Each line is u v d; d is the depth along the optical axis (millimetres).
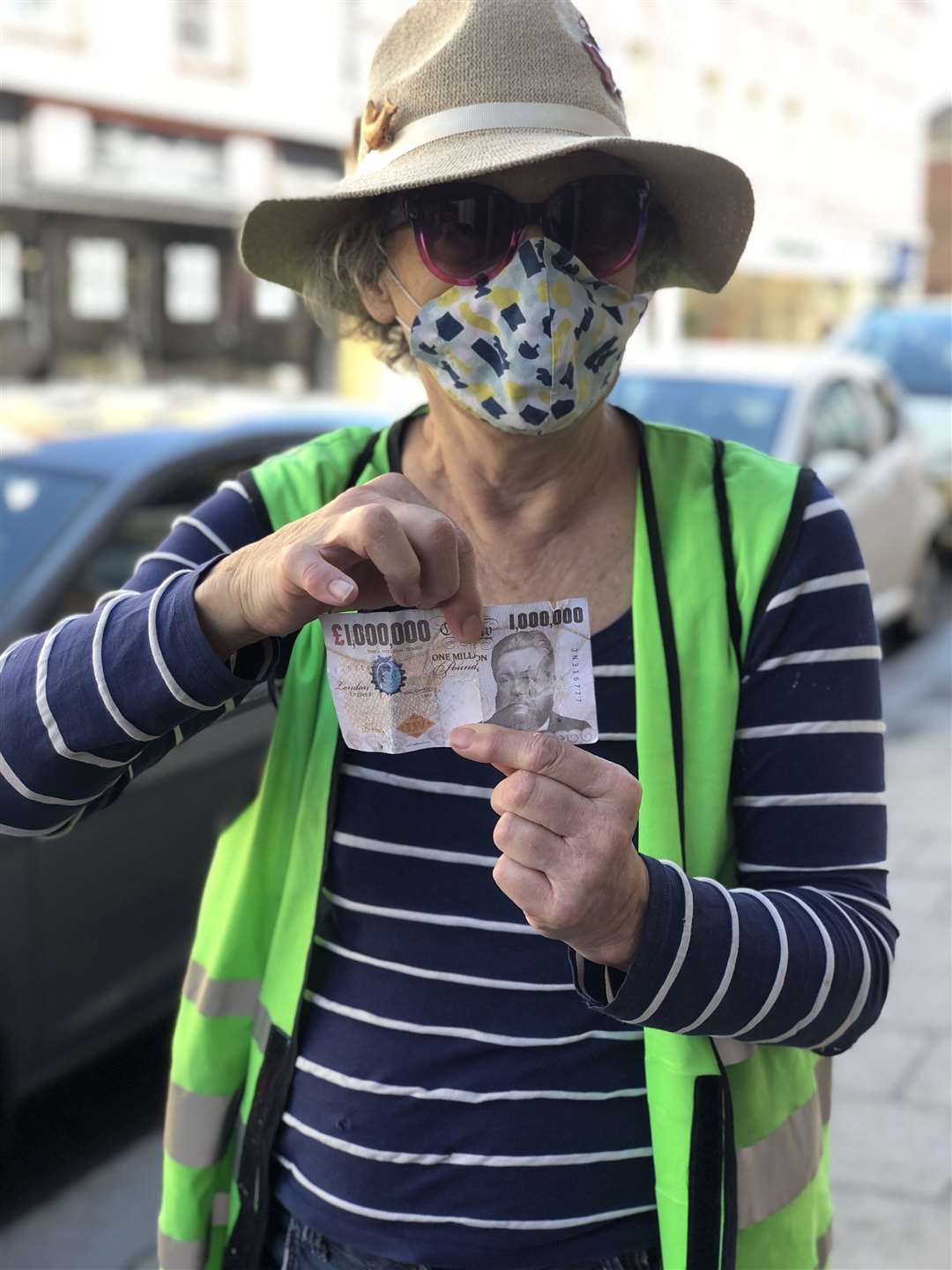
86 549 3020
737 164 1195
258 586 1004
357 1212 1172
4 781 1074
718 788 1128
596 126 1178
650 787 1124
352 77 17422
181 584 1058
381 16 17688
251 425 3662
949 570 9164
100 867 2742
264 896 1232
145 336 15961
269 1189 1234
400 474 1171
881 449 6539
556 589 1211
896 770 5105
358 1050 1180
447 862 1159
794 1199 1171
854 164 30000
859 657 1144
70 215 14922
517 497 1227
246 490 1260
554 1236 1136
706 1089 1099
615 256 1189
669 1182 1109
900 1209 2568
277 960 1210
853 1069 3059
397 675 1043
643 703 1141
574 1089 1142
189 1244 1262
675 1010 984
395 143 1190
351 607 1046
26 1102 3104
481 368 1180
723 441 1260
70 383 15000
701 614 1151
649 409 5605
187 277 16375
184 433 3500
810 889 1096
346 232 1273
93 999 2748
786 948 1000
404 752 1108
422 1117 1157
